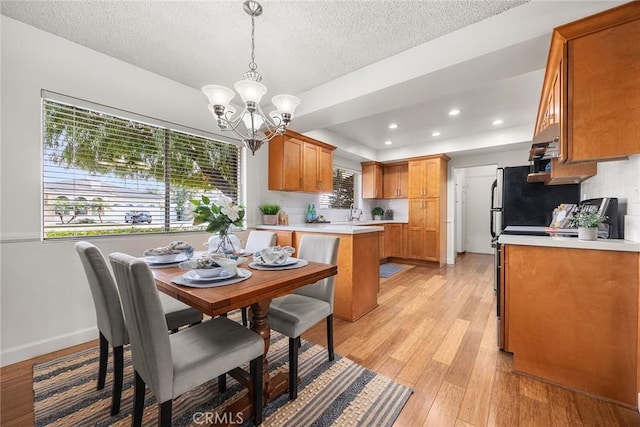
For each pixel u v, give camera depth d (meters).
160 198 2.72
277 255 1.67
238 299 1.14
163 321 1.03
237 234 3.35
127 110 2.42
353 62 2.38
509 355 2.00
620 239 1.69
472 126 4.14
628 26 1.33
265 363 1.49
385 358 1.96
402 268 5.05
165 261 1.78
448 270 4.88
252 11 1.75
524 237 1.77
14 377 1.71
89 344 2.14
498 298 2.44
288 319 1.59
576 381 1.59
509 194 3.51
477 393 1.58
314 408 1.45
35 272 1.96
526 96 3.05
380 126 4.17
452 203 5.50
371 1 1.67
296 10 1.75
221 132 3.21
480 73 2.09
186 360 1.12
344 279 2.68
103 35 2.03
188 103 2.87
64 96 2.09
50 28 1.96
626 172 1.71
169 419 1.05
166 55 2.29
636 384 1.45
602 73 1.39
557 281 1.64
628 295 1.47
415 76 2.15
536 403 1.50
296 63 2.39
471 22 1.87
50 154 2.07
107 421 1.35
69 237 2.17
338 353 2.03
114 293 1.37
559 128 1.56
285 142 3.60
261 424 1.34
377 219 6.24
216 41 2.09
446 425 1.34
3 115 1.83
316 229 2.90
